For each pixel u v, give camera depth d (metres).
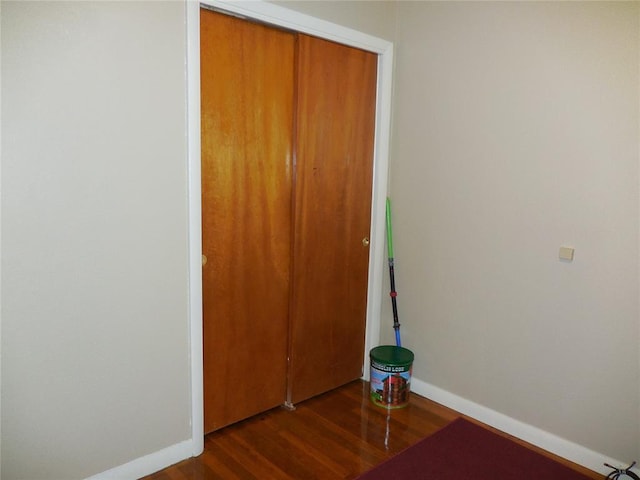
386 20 2.70
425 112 2.66
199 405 2.18
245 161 2.27
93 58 1.70
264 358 2.53
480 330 2.53
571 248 2.15
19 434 1.72
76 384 1.82
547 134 2.18
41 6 1.58
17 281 1.64
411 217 2.79
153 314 1.99
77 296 1.78
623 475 2.04
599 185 2.04
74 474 1.87
